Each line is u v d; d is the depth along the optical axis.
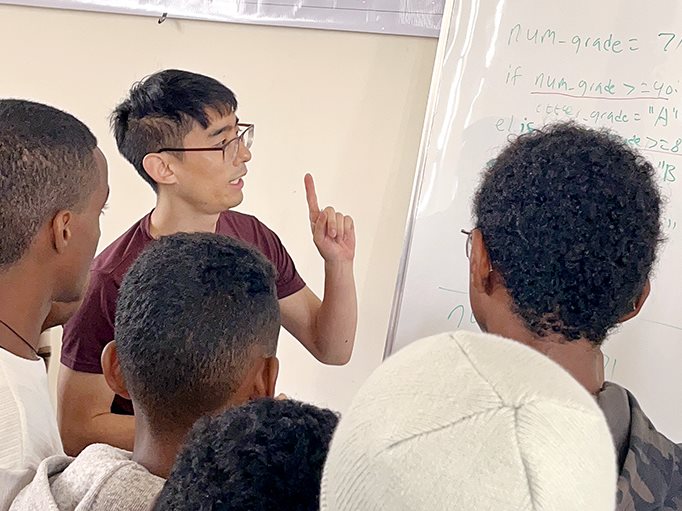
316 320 1.43
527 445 0.37
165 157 1.31
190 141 1.30
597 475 0.39
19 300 0.88
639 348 1.16
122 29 1.66
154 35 1.63
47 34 1.72
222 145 1.32
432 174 1.29
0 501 0.74
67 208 0.90
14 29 1.74
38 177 0.86
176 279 0.75
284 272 1.46
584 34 1.19
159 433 0.75
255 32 1.55
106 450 0.70
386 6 1.42
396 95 1.47
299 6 1.49
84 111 1.72
